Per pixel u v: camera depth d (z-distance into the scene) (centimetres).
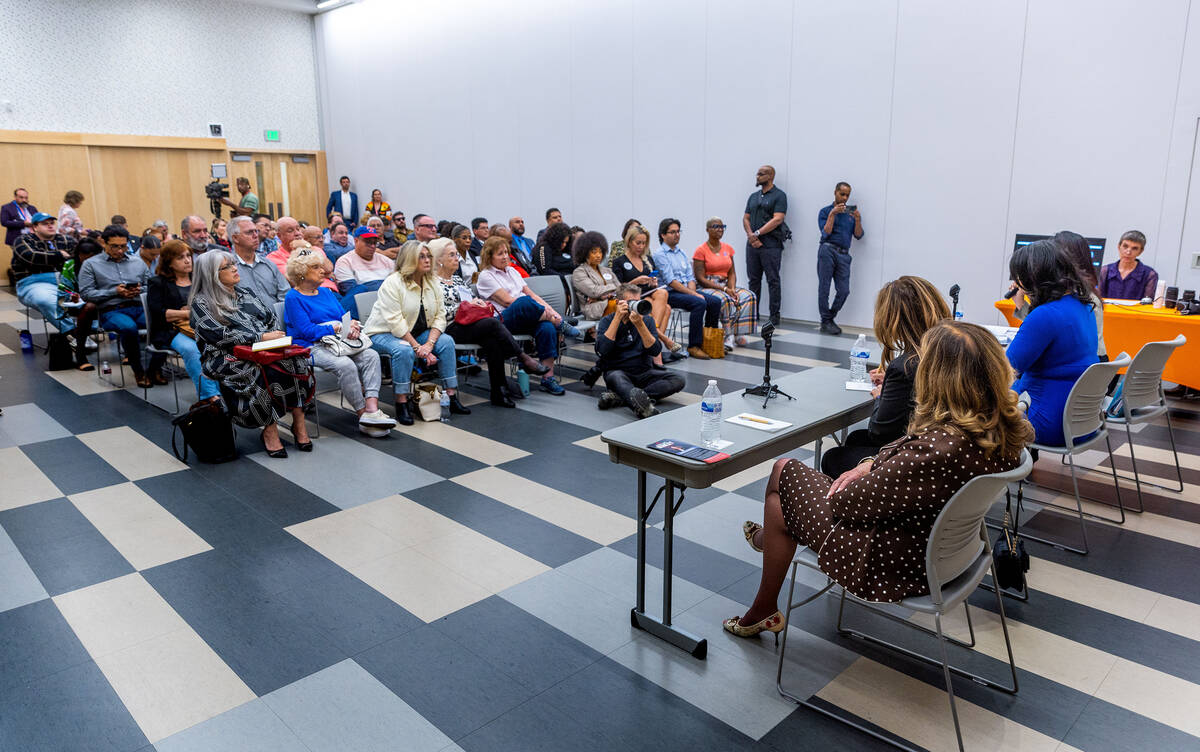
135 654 259
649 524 362
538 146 1126
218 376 432
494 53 1155
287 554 331
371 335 520
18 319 880
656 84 970
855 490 210
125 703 235
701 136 940
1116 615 285
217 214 1191
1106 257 684
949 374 202
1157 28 632
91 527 358
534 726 224
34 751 214
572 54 1055
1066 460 444
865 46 797
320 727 223
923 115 770
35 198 1196
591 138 1055
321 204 1527
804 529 236
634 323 542
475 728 223
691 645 259
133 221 1306
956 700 236
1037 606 291
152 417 528
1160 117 640
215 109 1370
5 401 564
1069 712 230
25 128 1180
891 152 796
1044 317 330
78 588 303
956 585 218
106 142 1249
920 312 265
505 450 465
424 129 1298
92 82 1236
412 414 532
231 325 436
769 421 279
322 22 1448
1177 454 453
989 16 717
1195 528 357
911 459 202
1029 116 708
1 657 258
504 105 1159
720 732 221
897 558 211
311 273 495
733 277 805
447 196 1288
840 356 711
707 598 296
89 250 634
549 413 546
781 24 852
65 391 592
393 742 217
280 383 443
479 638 269
